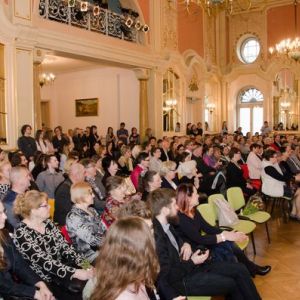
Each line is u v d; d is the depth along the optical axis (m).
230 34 16.38
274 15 15.44
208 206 4.82
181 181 6.69
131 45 11.49
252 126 16.30
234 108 16.47
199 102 15.23
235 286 3.25
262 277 4.38
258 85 15.88
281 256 5.09
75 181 4.38
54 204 4.39
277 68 15.38
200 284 3.14
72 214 3.49
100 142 11.53
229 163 7.18
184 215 3.81
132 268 1.55
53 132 10.53
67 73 16.11
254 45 16.09
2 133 8.00
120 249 1.58
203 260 3.20
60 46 9.12
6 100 7.98
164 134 13.10
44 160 5.67
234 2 15.88
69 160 5.36
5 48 7.94
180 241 3.48
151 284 1.68
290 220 6.93
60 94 16.42
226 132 15.24
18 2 8.08
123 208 2.83
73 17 9.77
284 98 15.38
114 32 11.08
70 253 3.17
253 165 8.22
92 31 10.19
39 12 8.88
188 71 14.23
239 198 5.66
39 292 2.70
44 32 8.70
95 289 1.60
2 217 2.75
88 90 15.59
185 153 7.05
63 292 2.96
